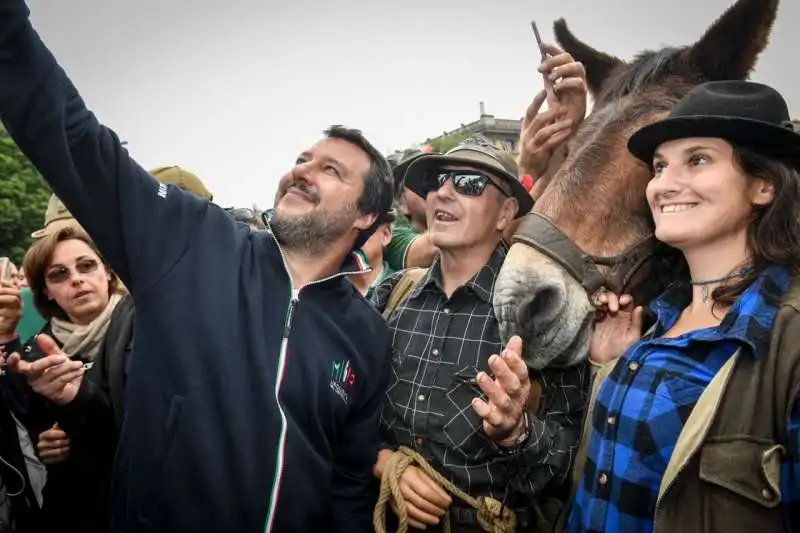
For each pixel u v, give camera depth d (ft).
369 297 8.80
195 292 4.99
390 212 6.97
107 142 4.73
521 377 4.55
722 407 3.66
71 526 6.29
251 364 4.91
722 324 3.90
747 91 4.31
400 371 5.87
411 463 5.48
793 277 3.99
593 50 7.67
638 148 4.81
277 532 4.76
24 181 61.36
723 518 3.53
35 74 4.25
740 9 6.17
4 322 6.59
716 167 4.15
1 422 6.18
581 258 5.48
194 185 8.61
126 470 4.83
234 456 4.65
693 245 4.29
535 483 4.95
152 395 4.76
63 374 5.80
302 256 5.75
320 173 5.75
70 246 7.67
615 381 4.51
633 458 4.05
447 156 6.00
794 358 3.52
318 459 5.05
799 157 4.09
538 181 7.12
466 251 6.10
